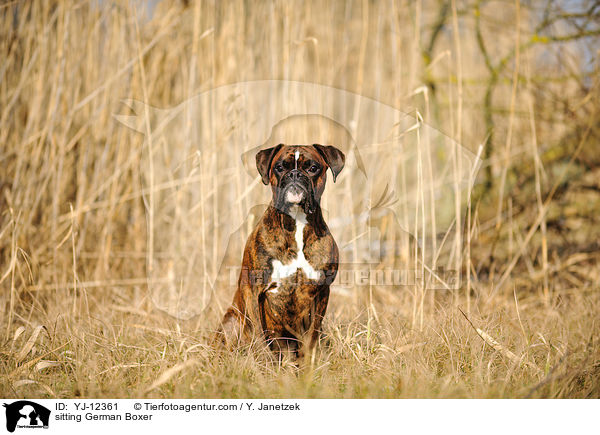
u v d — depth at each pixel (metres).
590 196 6.95
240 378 3.64
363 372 3.85
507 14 7.60
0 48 5.93
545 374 3.77
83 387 3.71
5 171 5.83
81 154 5.98
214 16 6.23
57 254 5.70
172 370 3.57
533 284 6.08
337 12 7.34
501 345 4.07
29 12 6.15
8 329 4.58
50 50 6.11
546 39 6.46
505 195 6.84
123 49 6.18
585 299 5.46
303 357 3.99
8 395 3.67
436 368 3.90
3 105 5.95
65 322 4.67
